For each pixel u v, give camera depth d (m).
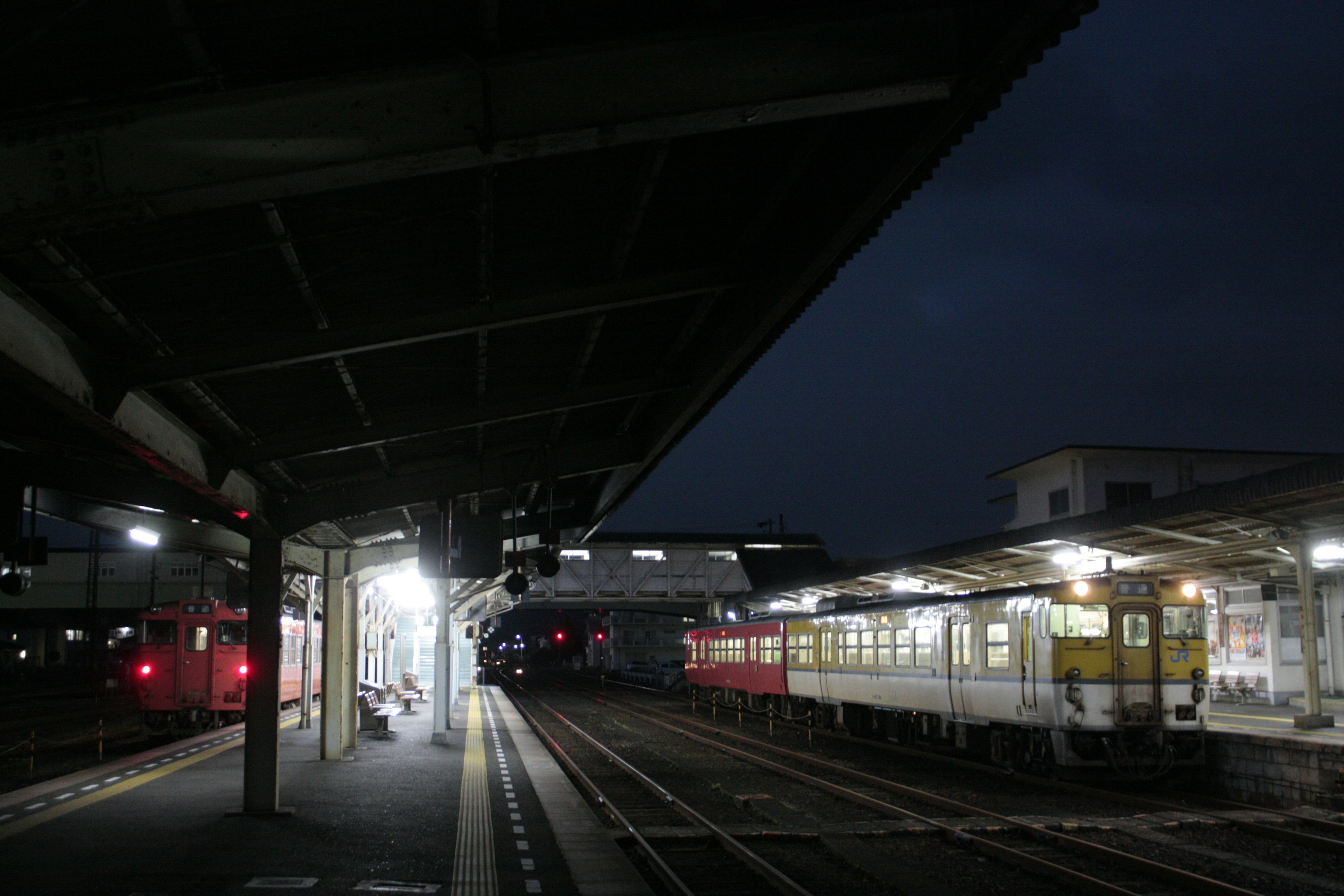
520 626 150.88
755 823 12.77
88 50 4.54
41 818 11.24
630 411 12.95
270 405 9.28
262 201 4.46
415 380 9.83
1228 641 26.88
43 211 4.15
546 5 4.77
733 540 46.00
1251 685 25.53
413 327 7.29
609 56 4.54
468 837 10.29
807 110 4.68
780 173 6.57
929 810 13.55
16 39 4.39
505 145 4.45
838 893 9.22
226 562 22.16
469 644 46.50
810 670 26.17
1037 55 4.55
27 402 8.23
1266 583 23.11
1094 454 31.94
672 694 49.03
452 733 22.53
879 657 22.05
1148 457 31.98
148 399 7.54
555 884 8.33
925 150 5.18
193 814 11.53
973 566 23.97
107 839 10.05
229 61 4.82
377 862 9.07
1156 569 22.91
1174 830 12.12
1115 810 13.55
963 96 4.79
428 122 4.41
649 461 13.53
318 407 9.78
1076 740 15.47
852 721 24.34
